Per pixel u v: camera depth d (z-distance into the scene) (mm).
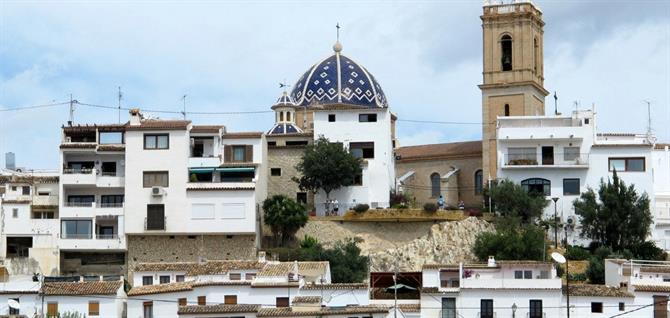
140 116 182375
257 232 176500
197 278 149250
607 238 179375
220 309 137625
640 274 150250
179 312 137500
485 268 147750
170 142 176625
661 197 194750
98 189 178500
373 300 146500
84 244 174750
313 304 138250
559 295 143250
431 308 143500
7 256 175750
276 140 197750
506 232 171875
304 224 180000
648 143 187625
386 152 189375
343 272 162875
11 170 194750
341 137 190500
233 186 174875
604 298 143500
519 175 190000
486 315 143375
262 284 144250
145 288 148125
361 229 180500
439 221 179625
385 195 187875
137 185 175875
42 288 146875
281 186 190125
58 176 182000
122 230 175125
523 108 199500
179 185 175625
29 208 176375
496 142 196125
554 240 182375
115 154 179000
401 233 180250
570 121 192375
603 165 187625
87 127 179750
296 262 156375
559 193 188125
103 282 149000
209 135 179750
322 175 184875
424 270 148375
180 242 175125
